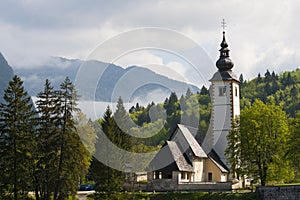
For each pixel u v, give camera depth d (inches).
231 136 2320.4
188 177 2324.1
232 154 2295.8
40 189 1731.1
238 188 2225.6
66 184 1635.1
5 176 1654.8
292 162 2151.8
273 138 2223.2
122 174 1626.5
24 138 1688.0
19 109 1723.7
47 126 1690.5
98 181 1631.4
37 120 1715.1
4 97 1738.4
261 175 2199.8
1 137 1699.1
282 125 2229.3
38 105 1712.6
